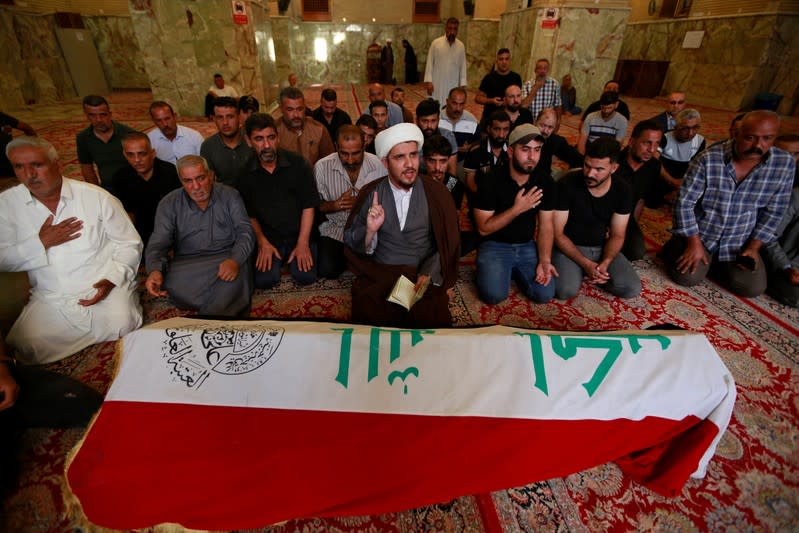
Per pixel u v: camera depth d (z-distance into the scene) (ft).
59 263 6.89
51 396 5.39
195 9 24.18
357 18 48.73
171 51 25.11
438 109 11.10
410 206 7.13
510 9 33.17
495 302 8.60
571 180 8.37
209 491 4.10
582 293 9.10
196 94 26.43
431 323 7.15
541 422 4.54
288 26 45.06
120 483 4.03
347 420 4.44
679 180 13.02
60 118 26.13
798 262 8.82
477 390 4.69
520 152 7.65
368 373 4.76
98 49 38.11
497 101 16.71
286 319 5.77
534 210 8.59
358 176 9.56
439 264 7.38
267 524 4.21
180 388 4.58
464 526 4.63
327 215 9.72
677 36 35.42
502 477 4.42
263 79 28.73
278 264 9.09
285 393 4.59
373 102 12.34
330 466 4.22
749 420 5.98
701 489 5.02
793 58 28.66
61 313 6.88
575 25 27.40
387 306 7.13
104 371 6.77
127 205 9.72
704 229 9.04
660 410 4.72
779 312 8.43
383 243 7.44
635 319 8.25
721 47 31.63
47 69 32.22
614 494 4.97
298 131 11.39
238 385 4.62
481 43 43.09
